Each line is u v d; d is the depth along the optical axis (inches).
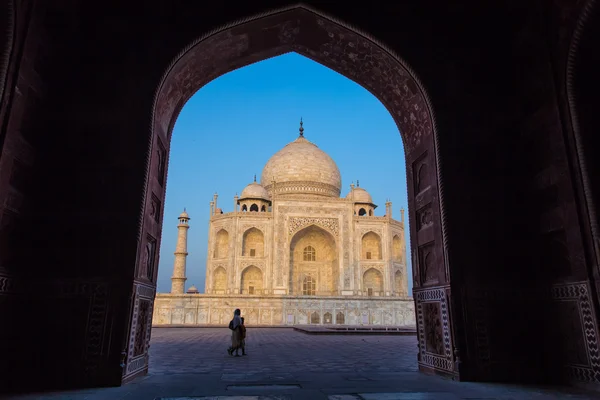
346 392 185.3
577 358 203.0
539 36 236.4
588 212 200.8
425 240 256.8
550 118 227.3
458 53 261.7
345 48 277.6
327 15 253.8
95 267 206.4
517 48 255.4
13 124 191.0
